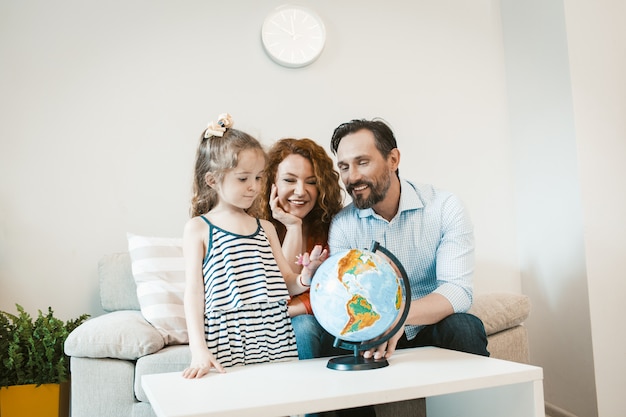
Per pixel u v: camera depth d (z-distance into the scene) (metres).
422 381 1.08
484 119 2.86
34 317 2.26
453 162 2.79
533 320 2.68
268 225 1.63
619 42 2.49
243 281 1.45
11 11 2.36
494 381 1.11
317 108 2.65
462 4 2.90
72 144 2.36
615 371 2.29
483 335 1.56
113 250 2.36
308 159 2.11
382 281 1.19
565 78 2.44
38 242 2.29
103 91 2.42
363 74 2.73
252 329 1.43
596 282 2.32
